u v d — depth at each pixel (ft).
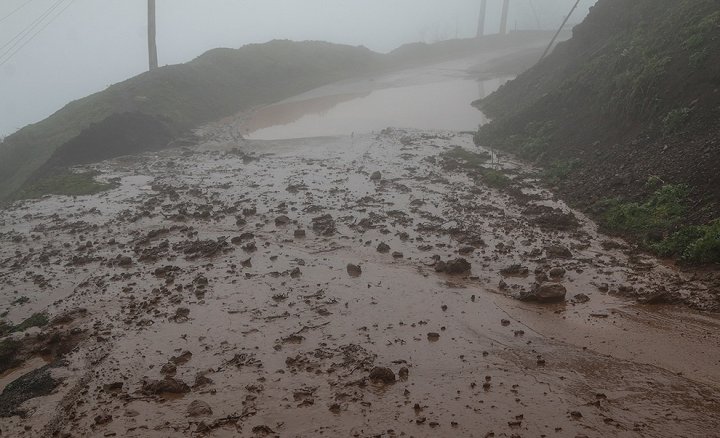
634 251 29.86
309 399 19.21
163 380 20.18
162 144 69.56
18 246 36.99
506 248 31.71
